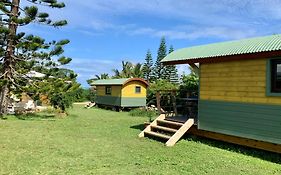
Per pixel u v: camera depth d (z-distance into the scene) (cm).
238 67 862
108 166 637
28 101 1936
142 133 1020
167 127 1041
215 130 921
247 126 825
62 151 759
